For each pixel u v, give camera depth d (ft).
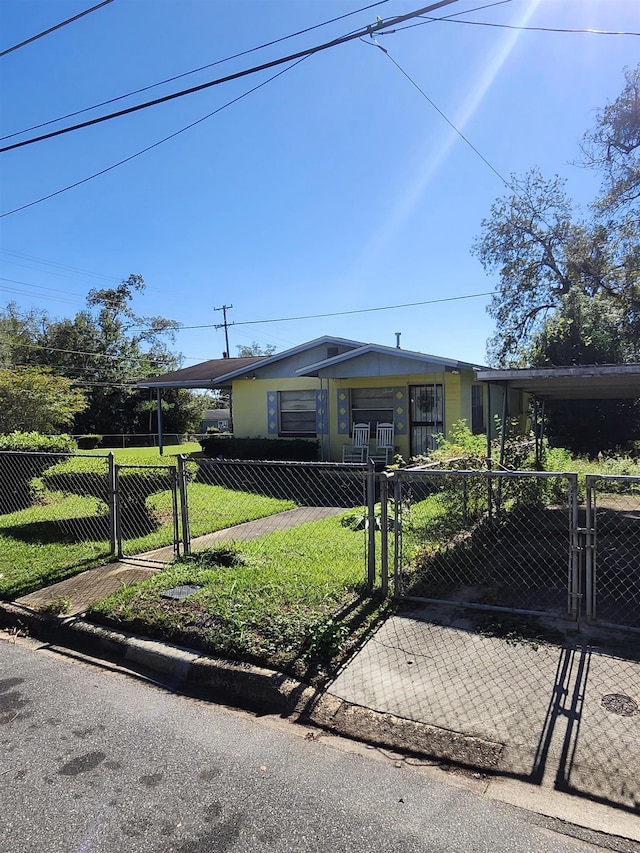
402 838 6.97
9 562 19.25
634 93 61.98
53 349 134.31
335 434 46.62
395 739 9.12
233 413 52.34
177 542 18.79
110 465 19.71
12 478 30.86
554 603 14.28
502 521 23.84
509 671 10.94
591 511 13.99
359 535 21.70
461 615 13.67
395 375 42.09
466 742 8.89
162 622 13.14
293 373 48.85
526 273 81.20
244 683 10.88
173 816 7.43
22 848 6.89
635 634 12.33
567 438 50.83
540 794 7.75
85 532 23.86
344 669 11.27
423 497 28.66
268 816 7.40
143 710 10.43
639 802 7.48
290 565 17.19
